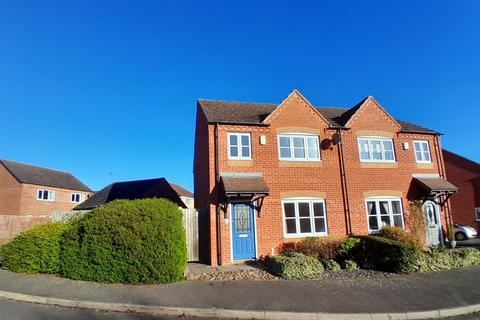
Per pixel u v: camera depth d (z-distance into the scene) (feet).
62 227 41.55
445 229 61.57
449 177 110.42
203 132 59.52
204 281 35.78
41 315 26.04
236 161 52.70
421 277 37.78
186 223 52.54
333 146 57.93
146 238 35.37
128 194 83.30
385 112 62.44
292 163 55.16
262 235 51.24
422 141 64.59
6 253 41.88
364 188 57.88
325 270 41.45
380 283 35.12
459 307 28.35
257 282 35.29
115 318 25.71
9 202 121.29
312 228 53.88
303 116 57.52
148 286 33.63
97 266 35.88
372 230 56.90
